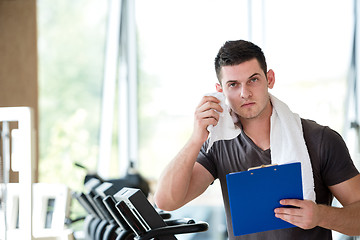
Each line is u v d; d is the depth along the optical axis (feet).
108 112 24.31
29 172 9.04
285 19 22.95
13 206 10.92
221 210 22.58
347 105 23.21
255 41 23.12
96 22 23.82
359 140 23.15
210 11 23.36
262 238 8.54
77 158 23.88
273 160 8.52
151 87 24.41
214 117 8.52
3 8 18.74
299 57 23.00
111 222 10.91
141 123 24.76
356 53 23.04
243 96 8.03
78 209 22.86
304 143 8.38
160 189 8.84
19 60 18.79
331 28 22.93
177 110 24.22
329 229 8.48
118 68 24.58
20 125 9.07
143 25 24.07
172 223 9.20
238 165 8.88
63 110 23.63
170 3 23.73
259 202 7.59
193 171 9.10
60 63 23.44
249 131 8.72
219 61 8.21
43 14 22.97
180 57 23.84
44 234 11.90
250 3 23.11
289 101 23.17
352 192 8.23
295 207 7.66
